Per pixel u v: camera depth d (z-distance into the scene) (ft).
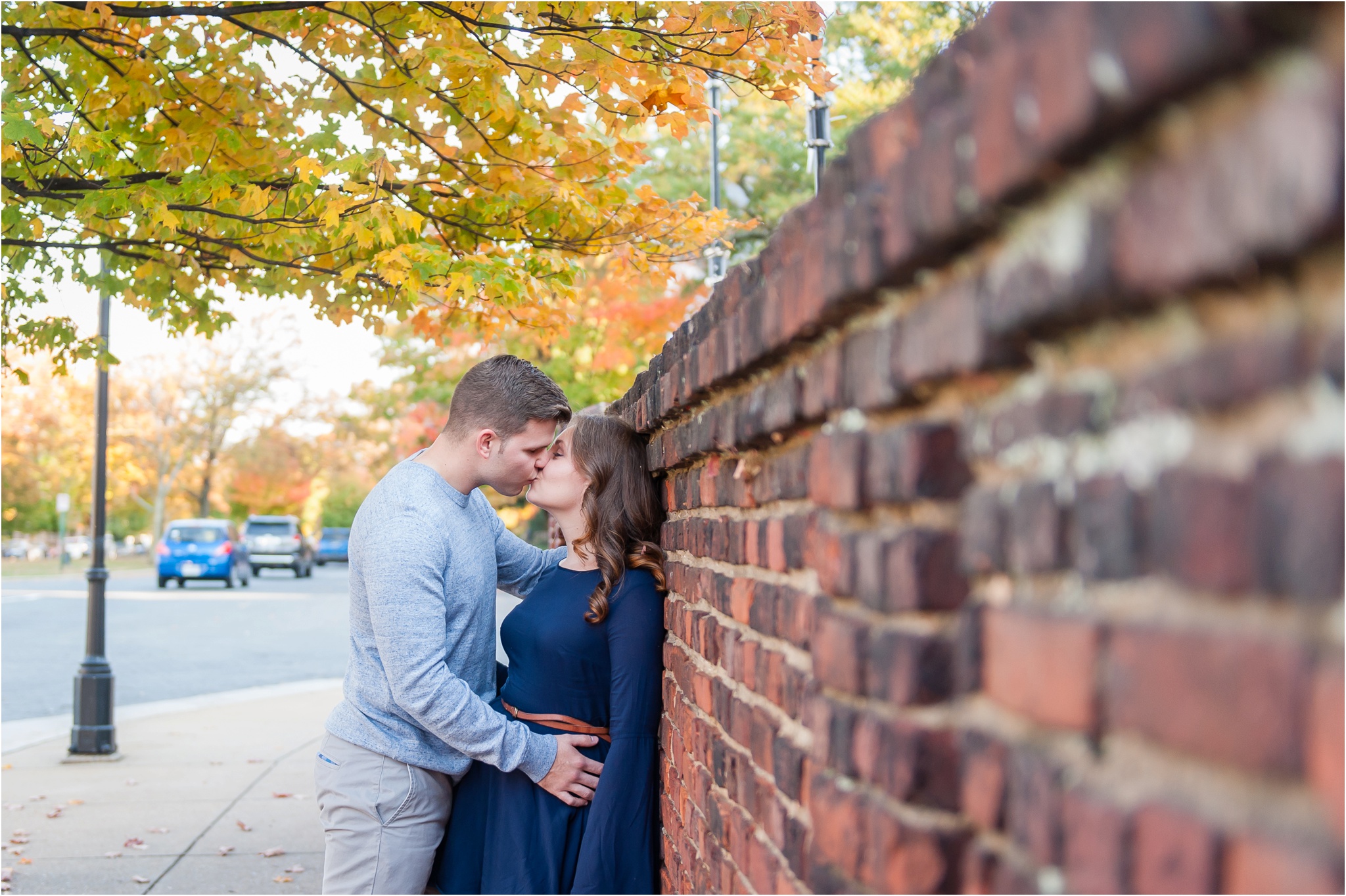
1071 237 2.14
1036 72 2.11
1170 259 1.82
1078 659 2.23
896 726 3.03
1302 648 1.62
